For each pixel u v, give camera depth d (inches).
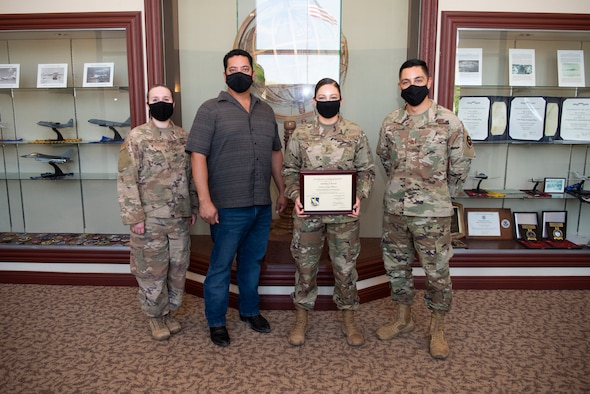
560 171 131.6
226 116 84.4
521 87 123.1
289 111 119.0
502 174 131.9
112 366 80.7
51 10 114.0
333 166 83.7
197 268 112.7
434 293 85.0
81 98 130.6
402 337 92.7
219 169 85.7
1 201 137.6
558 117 125.6
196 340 91.3
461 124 82.7
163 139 86.8
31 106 132.3
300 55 112.3
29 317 100.7
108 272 120.3
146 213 85.7
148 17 111.8
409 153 83.4
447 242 84.0
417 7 116.4
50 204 137.0
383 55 130.7
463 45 121.7
